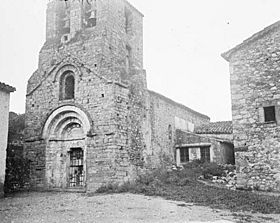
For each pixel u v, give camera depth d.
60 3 21.97
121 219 9.66
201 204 12.09
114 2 20.58
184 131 26.55
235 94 16.52
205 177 19.89
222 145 25.12
